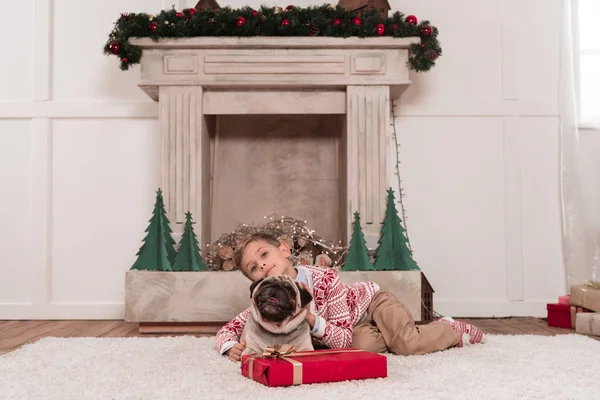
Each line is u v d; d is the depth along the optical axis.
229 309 2.97
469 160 3.70
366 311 2.25
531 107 3.70
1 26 3.72
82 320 3.59
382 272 3.00
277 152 3.71
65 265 3.66
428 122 3.71
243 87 3.29
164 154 3.26
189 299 2.97
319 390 1.52
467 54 3.72
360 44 3.21
